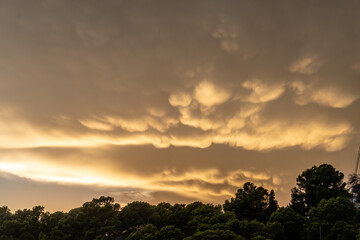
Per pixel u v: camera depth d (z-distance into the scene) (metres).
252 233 127.56
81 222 164.00
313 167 167.25
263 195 164.62
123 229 166.75
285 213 132.50
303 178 167.88
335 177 154.88
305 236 121.94
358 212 129.00
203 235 119.25
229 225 131.25
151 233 138.62
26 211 184.12
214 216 143.62
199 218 146.62
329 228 118.69
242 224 131.00
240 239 119.06
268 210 163.50
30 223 172.88
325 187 150.75
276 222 126.38
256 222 130.75
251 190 170.75
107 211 167.50
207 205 159.62
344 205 126.50
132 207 168.50
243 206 161.50
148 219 163.25
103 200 175.88
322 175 156.50
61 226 167.12
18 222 165.75
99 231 157.88
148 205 173.00
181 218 157.88
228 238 119.12
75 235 162.62
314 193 152.12
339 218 123.06
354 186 178.12
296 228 128.25
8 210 190.75
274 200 167.75
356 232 112.56
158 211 173.50
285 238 125.69
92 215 166.88
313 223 121.19
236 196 171.12
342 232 113.56
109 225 161.88
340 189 157.75
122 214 167.75
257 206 162.00
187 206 165.38
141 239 138.00
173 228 140.12
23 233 162.75
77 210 177.50
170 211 163.00
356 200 168.38
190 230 144.50
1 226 166.12
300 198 163.88
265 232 124.25
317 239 119.06
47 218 178.88
